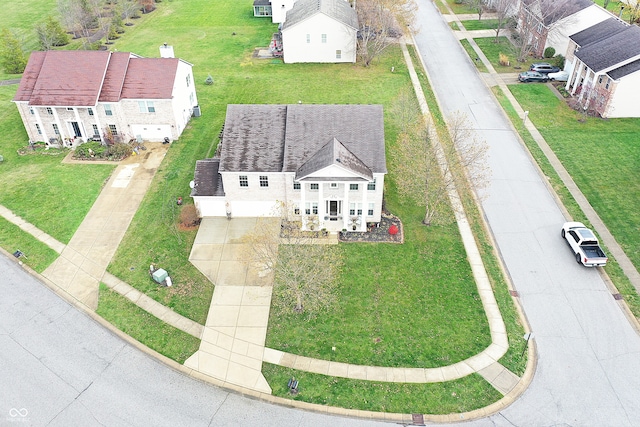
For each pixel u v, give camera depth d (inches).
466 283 1369.3
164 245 1497.3
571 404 1081.4
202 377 1146.7
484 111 2178.9
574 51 2290.8
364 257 1449.3
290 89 2379.4
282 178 1509.6
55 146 1971.0
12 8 3447.3
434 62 2637.8
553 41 2564.0
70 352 1198.9
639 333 1235.9
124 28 3198.8
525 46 2559.1
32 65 1943.9
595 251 1413.6
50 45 2815.0
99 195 1700.3
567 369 1154.0
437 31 3014.3
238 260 1443.2
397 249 1477.6
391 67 2591.0
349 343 1214.3
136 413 1071.0
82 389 1117.1
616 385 1118.4
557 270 1413.6
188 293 1347.2
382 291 1344.7
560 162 1841.8
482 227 1565.0
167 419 1060.5
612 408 1073.5
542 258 1453.0
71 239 1524.4
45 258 1460.4
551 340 1220.5
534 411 1069.1
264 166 1499.8
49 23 2847.0
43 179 1779.0
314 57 2645.2
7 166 1859.0
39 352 1197.1
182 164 1845.5
